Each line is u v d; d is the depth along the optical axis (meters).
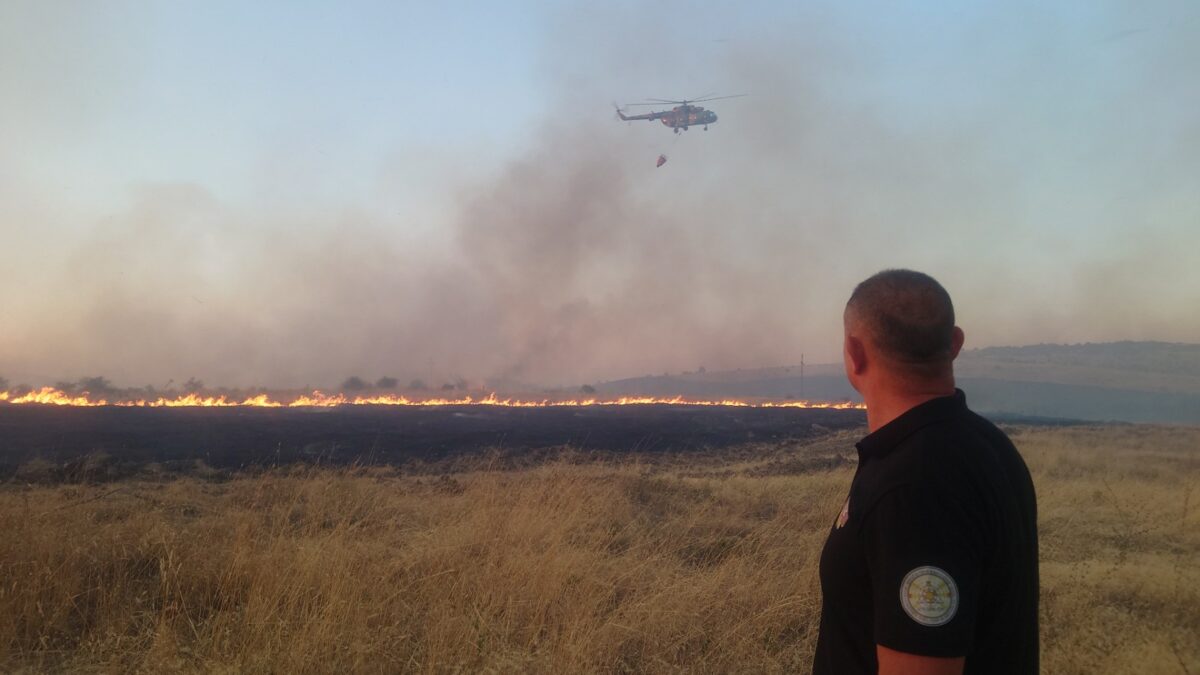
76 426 21.88
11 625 4.57
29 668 4.30
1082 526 8.40
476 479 10.41
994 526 1.82
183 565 5.48
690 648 4.81
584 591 5.35
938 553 1.74
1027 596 1.93
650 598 5.26
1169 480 12.80
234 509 7.89
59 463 14.23
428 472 15.81
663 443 24.27
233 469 15.23
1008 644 1.88
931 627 1.68
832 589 2.00
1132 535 7.75
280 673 4.12
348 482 9.17
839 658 1.97
